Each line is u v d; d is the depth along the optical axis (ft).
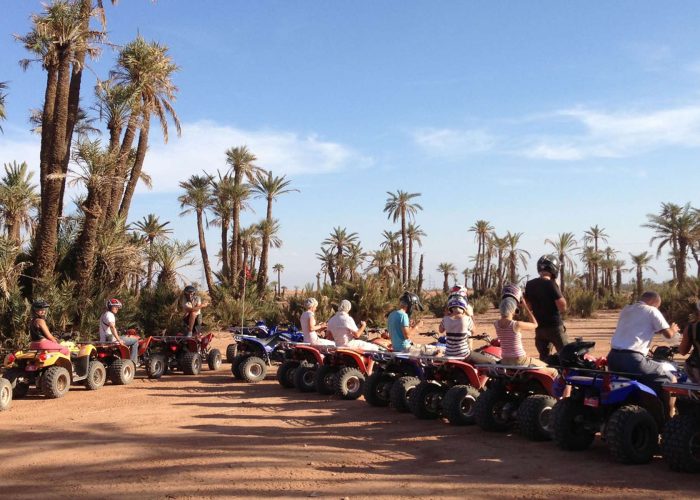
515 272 260.01
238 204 144.87
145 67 72.90
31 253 58.18
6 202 70.03
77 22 56.54
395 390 29.71
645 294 21.86
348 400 34.24
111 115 64.49
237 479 18.89
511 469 19.88
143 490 17.92
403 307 32.73
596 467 19.89
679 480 18.35
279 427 26.91
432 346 33.14
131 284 69.31
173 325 66.49
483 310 173.68
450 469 19.98
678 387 18.71
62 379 36.40
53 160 55.67
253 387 40.22
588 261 268.41
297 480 18.80
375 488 17.97
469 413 26.86
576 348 21.74
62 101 56.08
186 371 47.09
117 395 36.96
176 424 27.66
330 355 35.63
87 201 58.44
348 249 228.02
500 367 24.59
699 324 21.68
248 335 47.60
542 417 23.61
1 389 31.65
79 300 56.13
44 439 24.76
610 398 20.42
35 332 36.47
